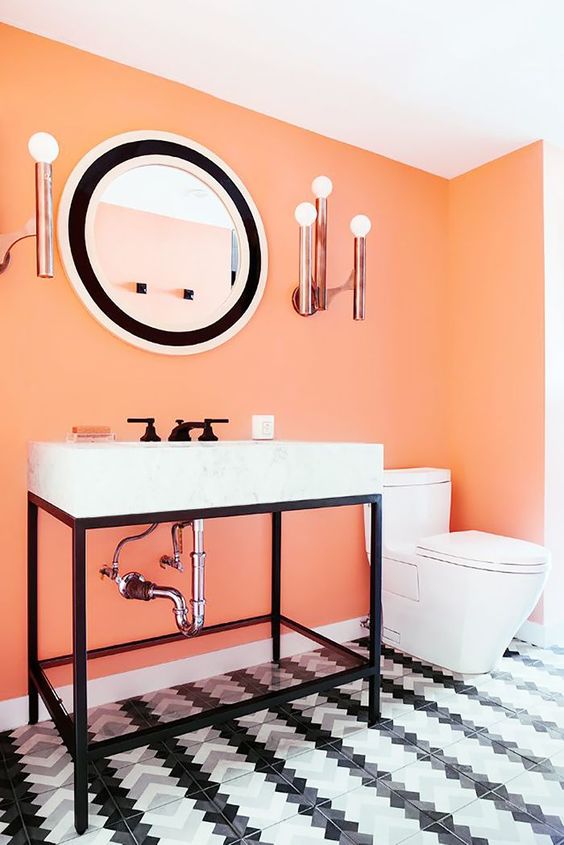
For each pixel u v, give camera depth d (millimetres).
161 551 2055
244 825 1355
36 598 1803
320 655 2379
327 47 1901
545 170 2531
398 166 2725
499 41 1875
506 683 2125
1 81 1769
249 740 1727
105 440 1809
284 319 2344
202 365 2135
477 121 2375
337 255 2504
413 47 1902
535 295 2545
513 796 1468
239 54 1934
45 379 1835
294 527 2395
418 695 2023
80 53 1901
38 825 1357
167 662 2080
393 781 1524
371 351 2621
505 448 2664
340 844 1294
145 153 2000
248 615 2275
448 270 2910
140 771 1567
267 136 2309
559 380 2566
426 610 2270
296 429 2379
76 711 1332
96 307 1893
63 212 1841
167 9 1716
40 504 1645
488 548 2166
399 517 2533
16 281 1786
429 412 2842
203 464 1483
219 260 2152
